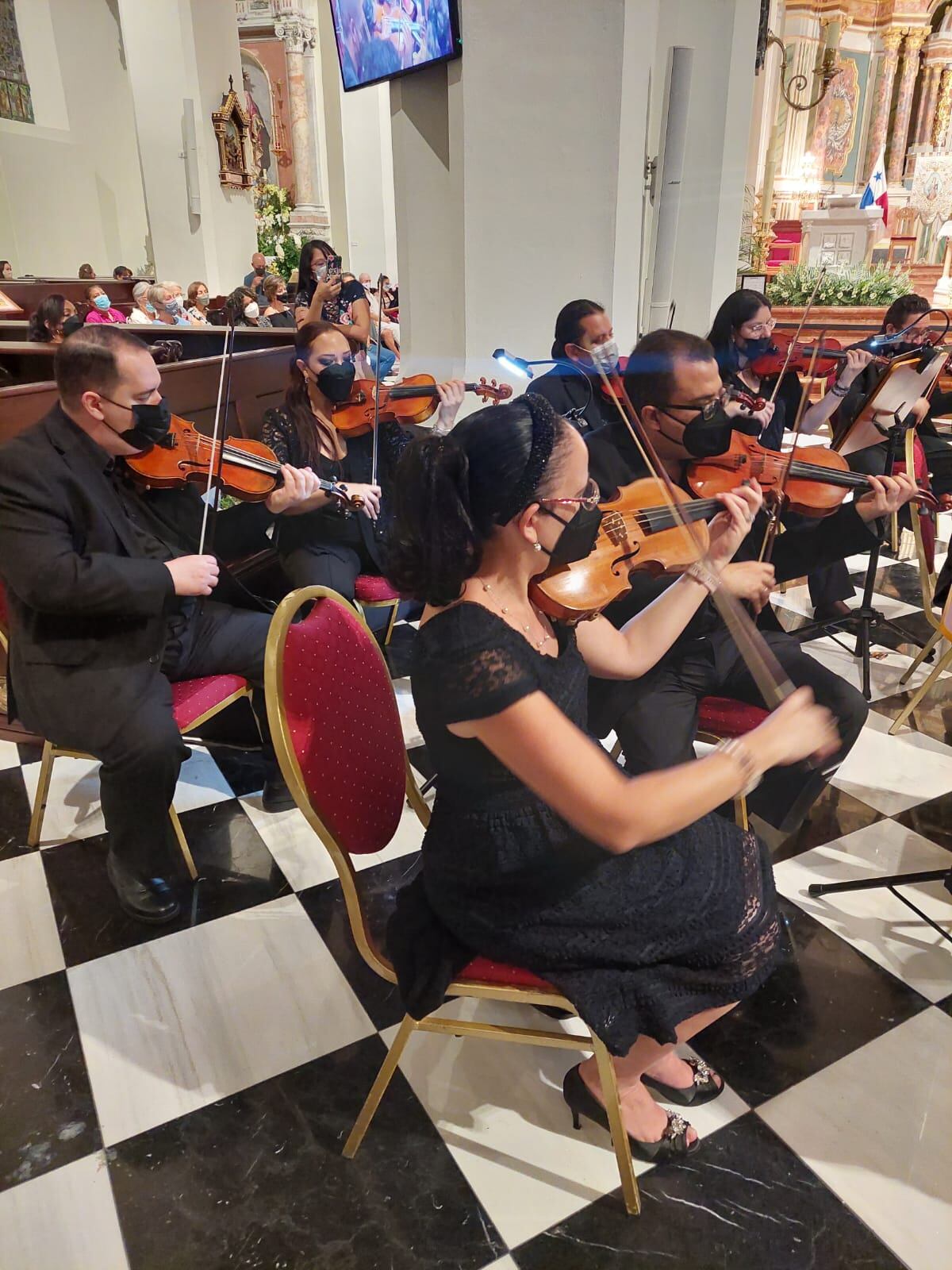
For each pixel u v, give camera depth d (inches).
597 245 130.0
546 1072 60.9
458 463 38.8
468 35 122.7
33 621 71.6
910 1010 65.1
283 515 107.4
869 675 111.2
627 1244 49.8
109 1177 53.9
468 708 38.9
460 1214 51.5
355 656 52.9
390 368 140.3
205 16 322.3
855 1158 54.4
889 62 417.1
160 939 73.1
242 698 85.8
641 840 39.1
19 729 102.7
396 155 152.4
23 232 437.7
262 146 479.2
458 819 45.4
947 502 135.3
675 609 57.6
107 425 70.8
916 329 134.2
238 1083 60.1
